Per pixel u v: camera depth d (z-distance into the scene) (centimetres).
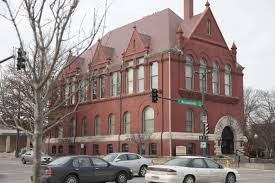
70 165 2066
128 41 5800
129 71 5391
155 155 4703
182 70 4922
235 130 5438
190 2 5506
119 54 5747
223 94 5384
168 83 4781
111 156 2880
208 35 5325
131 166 2870
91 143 5884
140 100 5103
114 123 5525
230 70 5575
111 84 5662
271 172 3812
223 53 5494
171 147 4631
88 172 2114
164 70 4859
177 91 4825
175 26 5312
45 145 6781
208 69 5241
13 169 3766
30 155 4744
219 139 5162
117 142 5362
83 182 2098
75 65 5666
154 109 4897
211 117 5138
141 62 5203
